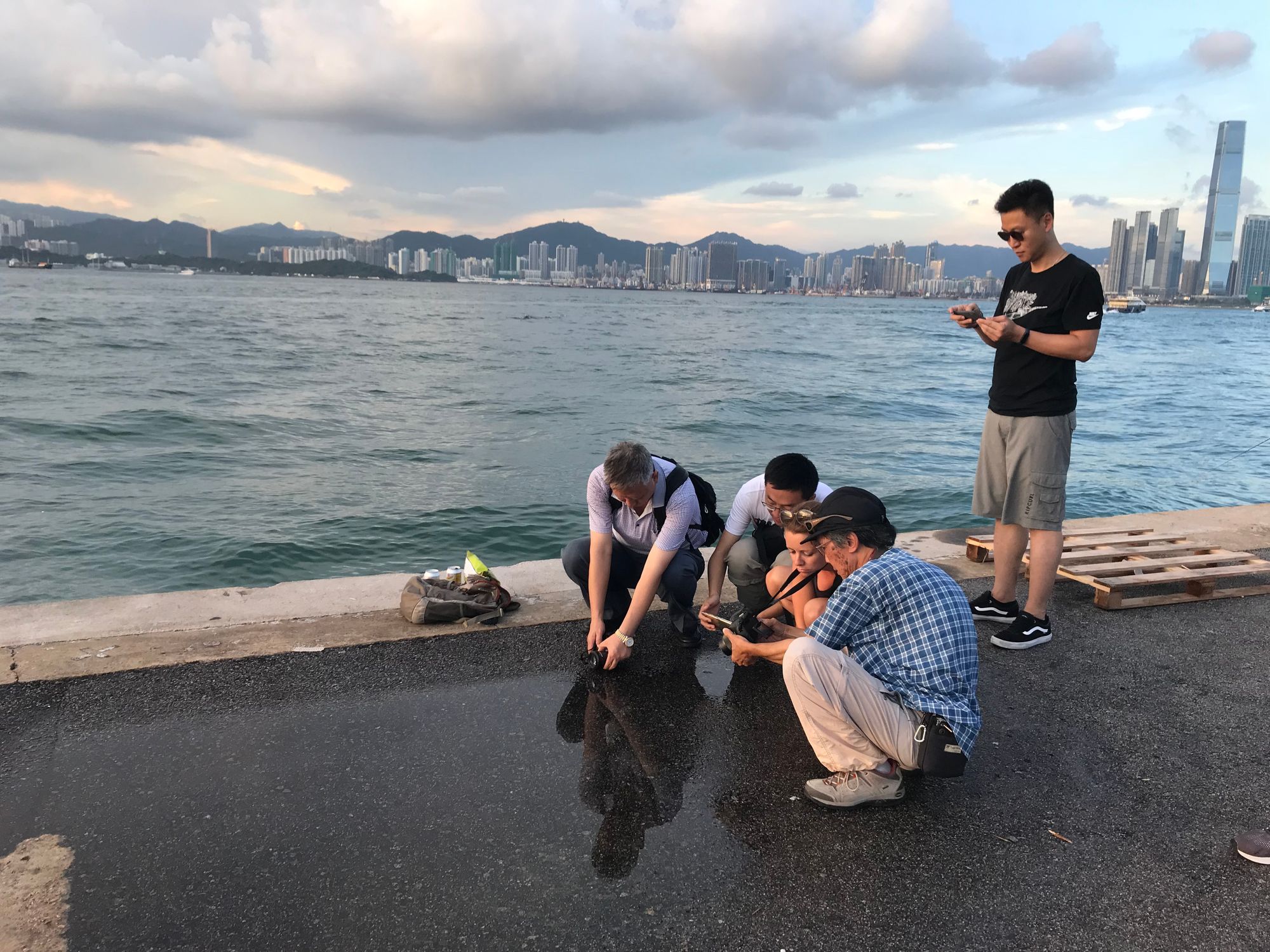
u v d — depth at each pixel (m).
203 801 2.71
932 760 2.59
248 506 10.62
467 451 14.73
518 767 2.97
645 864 2.46
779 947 2.14
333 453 14.21
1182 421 20.34
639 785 2.89
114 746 3.02
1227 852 2.59
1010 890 2.39
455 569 4.61
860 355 41.88
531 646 3.96
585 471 13.34
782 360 36.84
